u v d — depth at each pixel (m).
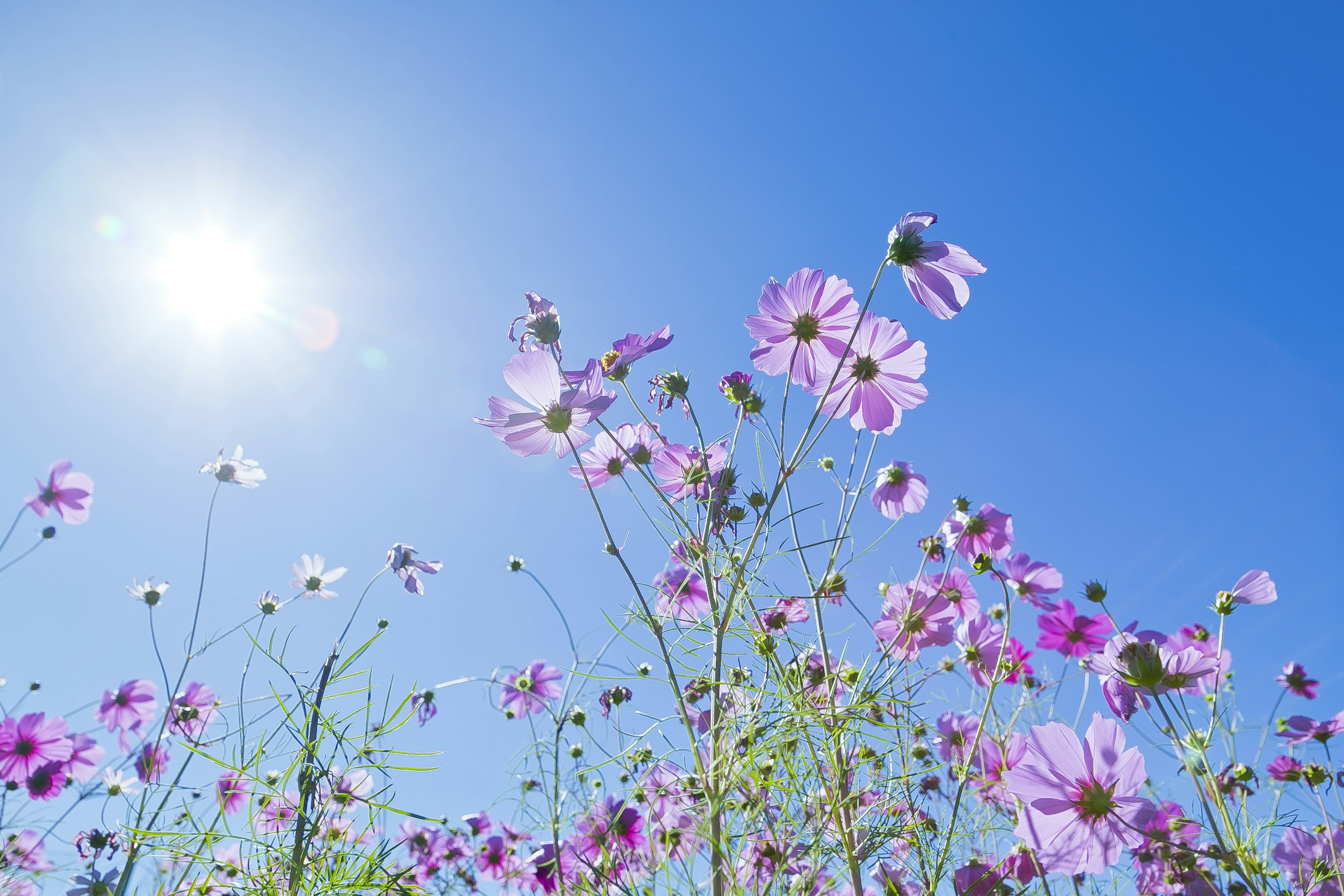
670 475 0.63
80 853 0.80
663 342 0.60
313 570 0.92
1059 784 0.46
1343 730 0.77
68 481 1.11
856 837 0.54
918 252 0.58
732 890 0.47
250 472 0.88
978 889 0.59
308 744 0.53
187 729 0.80
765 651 0.55
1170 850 0.56
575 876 0.60
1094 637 0.78
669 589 0.64
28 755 1.01
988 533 0.76
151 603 0.94
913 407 0.61
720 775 0.47
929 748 0.65
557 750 0.57
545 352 0.56
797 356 0.61
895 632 0.69
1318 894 0.59
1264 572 0.69
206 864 0.52
